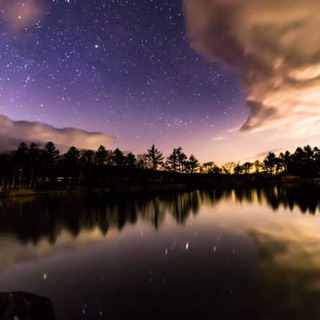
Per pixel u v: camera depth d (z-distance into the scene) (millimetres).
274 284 6477
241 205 25281
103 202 31281
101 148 77875
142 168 86562
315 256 8617
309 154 80688
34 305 4836
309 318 4898
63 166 70312
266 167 101312
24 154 63875
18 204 31000
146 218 18875
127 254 9812
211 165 113500
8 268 8422
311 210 19250
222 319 4949
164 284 6762
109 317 5156
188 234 13203
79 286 6812
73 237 13094
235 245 10602
